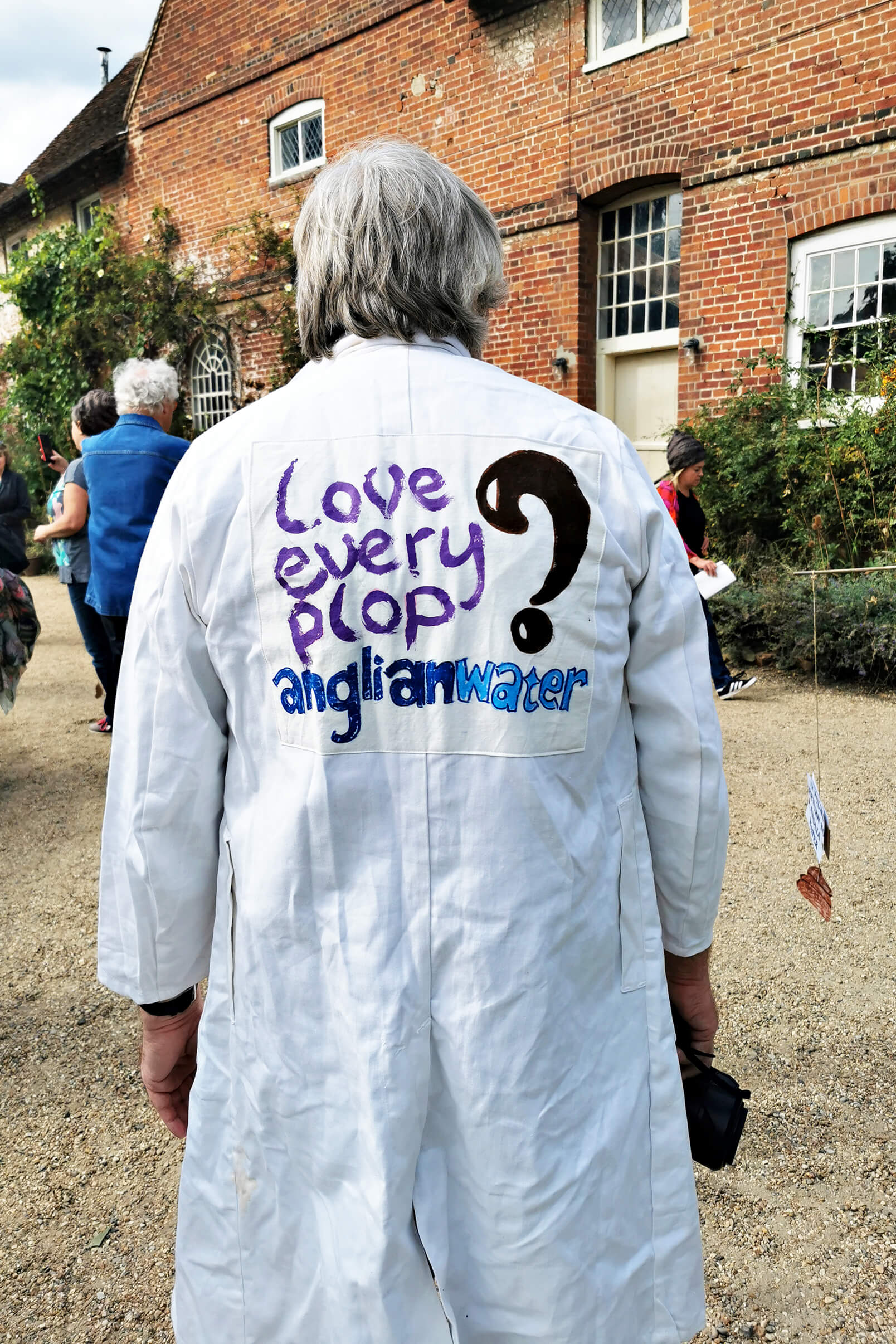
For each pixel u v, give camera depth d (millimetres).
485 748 953
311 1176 989
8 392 14812
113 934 1106
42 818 4242
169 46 12305
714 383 7898
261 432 995
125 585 3980
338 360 1049
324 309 1073
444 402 990
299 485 968
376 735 960
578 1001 999
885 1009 2625
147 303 12695
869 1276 1802
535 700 956
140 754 1026
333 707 954
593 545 975
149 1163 2174
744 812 3992
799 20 7008
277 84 11031
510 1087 943
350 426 982
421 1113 955
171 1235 1972
